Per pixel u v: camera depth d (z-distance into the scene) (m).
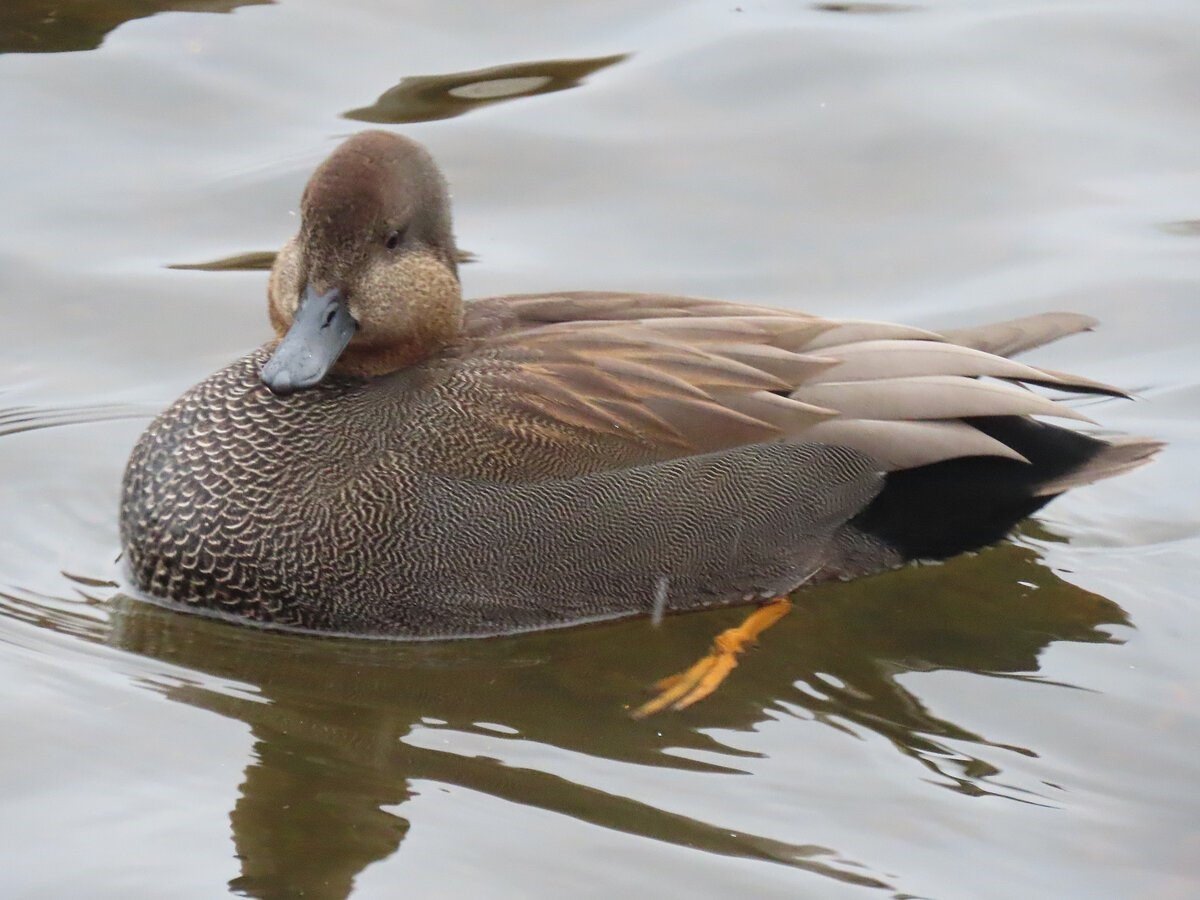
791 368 12.05
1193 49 18.91
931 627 11.90
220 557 11.65
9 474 13.24
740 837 9.46
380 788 9.85
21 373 14.51
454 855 9.23
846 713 10.85
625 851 9.30
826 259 16.16
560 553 11.65
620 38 19.28
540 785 9.94
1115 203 16.86
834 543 12.21
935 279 15.88
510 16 19.58
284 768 10.02
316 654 11.51
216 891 8.88
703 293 15.62
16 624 11.42
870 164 17.41
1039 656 11.48
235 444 11.81
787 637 11.81
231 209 16.56
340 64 18.58
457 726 10.61
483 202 16.78
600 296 12.88
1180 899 8.98
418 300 11.98
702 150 17.55
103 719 10.40
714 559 11.91
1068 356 15.05
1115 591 12.24
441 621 11.69
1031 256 16.17
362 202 11.67
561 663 11.52
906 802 9.83
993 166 17.34
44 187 16.66
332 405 11.92
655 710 10.91
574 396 11.73
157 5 19.39
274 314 12.38
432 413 11.77
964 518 12.27
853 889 9.02
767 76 18.55
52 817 9.45
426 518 11.55
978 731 10.62
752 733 10.62
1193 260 16.06
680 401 11.77
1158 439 12.63
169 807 9.58
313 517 11.59
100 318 15.23
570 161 17.34
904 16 19.69
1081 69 18.72
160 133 17.48
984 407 11.77
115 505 13.02
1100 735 10.54
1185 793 9.93
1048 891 9.05
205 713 10.58
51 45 18.56
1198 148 17.59
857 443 11.85
